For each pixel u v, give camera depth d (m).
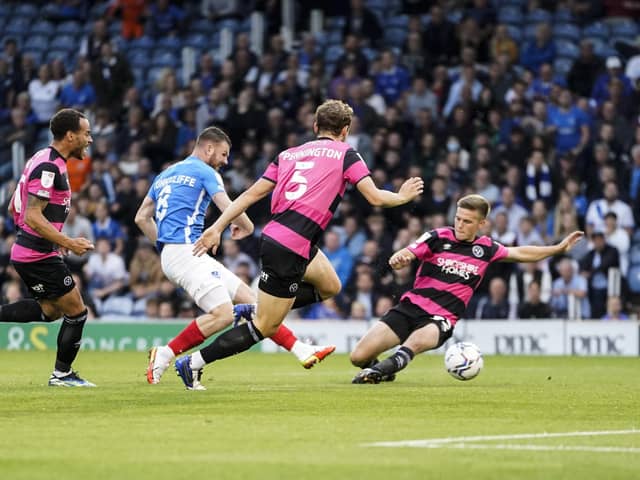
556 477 14.51
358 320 52.97
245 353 52.56
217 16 75.38
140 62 74.38
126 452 16.53
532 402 24.17
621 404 23.95
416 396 25.23
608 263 53.84
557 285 54.09
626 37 70.25
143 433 18.56
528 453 16.52
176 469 15.02
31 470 14.97
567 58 68.00
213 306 27.75
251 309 28.34
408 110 62.59
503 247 30.50
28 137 69.38
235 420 20.34
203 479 14.27
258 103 63.62
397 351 29.48
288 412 21.64
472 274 30.22
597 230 56.16
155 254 57.56
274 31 72.00
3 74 71.62
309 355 27.86
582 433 18.77
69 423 19.92
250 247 58.31
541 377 34.34
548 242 55.38
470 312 53.88
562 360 47.19
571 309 53.59
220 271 28.22
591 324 52.06
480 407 22.88
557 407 23.12
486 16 66.06
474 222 30.05
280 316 25.88
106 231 59.44
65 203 28.19
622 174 58.00
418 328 29.92
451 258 30.17
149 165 62.25
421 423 20.00
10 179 68.19
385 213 57.25
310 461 15.69
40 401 23.78
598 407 23.25
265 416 20.97
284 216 25.33
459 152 60.22
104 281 57.72
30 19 79.25
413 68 65.12
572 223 55.94
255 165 61.50
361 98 62.06
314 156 25.38
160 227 28.36
